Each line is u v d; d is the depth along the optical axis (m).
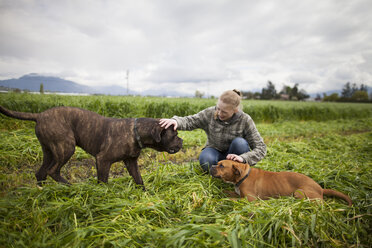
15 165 3.73
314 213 2.22
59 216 2.04
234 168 2.94
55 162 2.55
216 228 1.91
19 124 5.95
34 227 1.89
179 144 2.91
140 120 2.74
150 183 3.09
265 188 2.88
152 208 2.21
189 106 9.09
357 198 2.75
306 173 3.48
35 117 2.46
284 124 10.86
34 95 8.11
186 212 2.37
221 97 3.08
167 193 2.71
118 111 7.45
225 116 3.15
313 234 1.97
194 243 1.77
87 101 7.61
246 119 3.38
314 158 4.67
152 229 2.05
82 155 4.39
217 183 3.31
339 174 3.37
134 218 2.17
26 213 2.05
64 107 2.61
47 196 2.29
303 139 7.31
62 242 1.73
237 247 1.72
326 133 8.90
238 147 3.32
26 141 4.56
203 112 3.55
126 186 2.88
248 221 2.09
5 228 1.83
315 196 2.54
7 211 2.00
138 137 2.66
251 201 2.70
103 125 2.67
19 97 7.09
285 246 1.86
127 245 1.83
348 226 2.14
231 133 3.44
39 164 3.94
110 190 2.56
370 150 5.59
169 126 2.84
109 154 2.60
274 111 11.91
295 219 2.09
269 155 4.84
